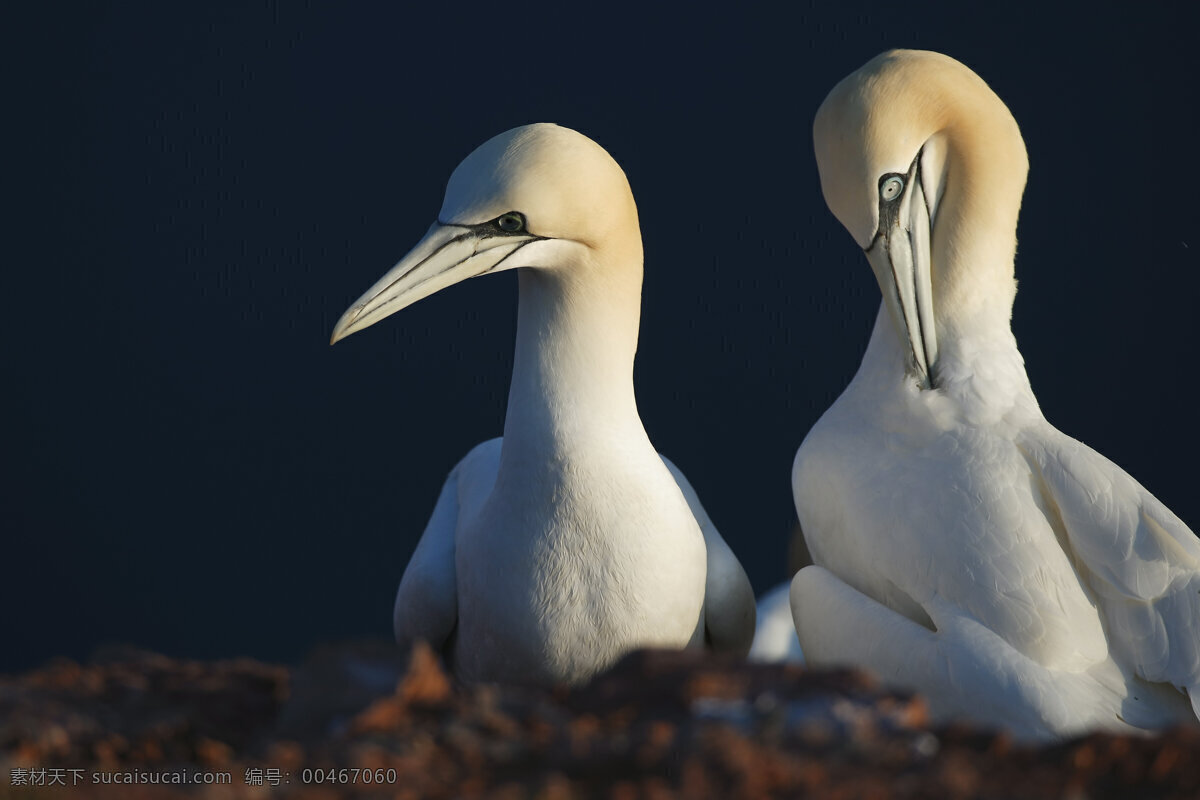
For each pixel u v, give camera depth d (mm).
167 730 4449
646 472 8172
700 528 9148
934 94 9062
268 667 5004
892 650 8250
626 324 8211
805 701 4340
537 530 8000
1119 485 8492
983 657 7891
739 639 9281
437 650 8922
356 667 4629
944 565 8359
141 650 5184
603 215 7969
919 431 9047
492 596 8117
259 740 4461
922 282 9203
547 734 4293
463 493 9180
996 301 9359
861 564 8992
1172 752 4184
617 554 7996
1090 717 7668
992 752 4301
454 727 4293
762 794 3932
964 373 9148
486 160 7996
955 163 9234
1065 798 4008
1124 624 8133
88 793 4031
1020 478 8609
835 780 4023
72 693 4660
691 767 4016
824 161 9203
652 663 4609
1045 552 8273
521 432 8086
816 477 9414
